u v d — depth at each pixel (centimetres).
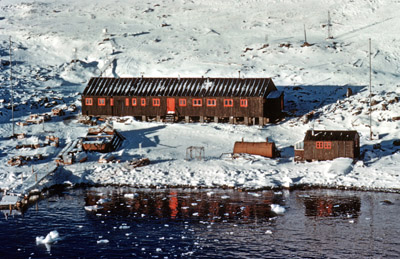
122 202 5459
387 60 9962
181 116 8006
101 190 5888
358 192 5572
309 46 10712
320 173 6050
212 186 5866
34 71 10381
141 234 4616
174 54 10819
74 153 6606
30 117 7812
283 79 9338
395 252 4169
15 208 5391
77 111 8331
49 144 7038
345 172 5984
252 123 7812
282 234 4550
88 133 7119
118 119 7988
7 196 5509
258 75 9569
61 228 4800
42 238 4525
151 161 6544
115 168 6347
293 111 8106
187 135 7381
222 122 7938
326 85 8938
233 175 6091
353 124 7419
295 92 8788
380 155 6462
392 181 5741
